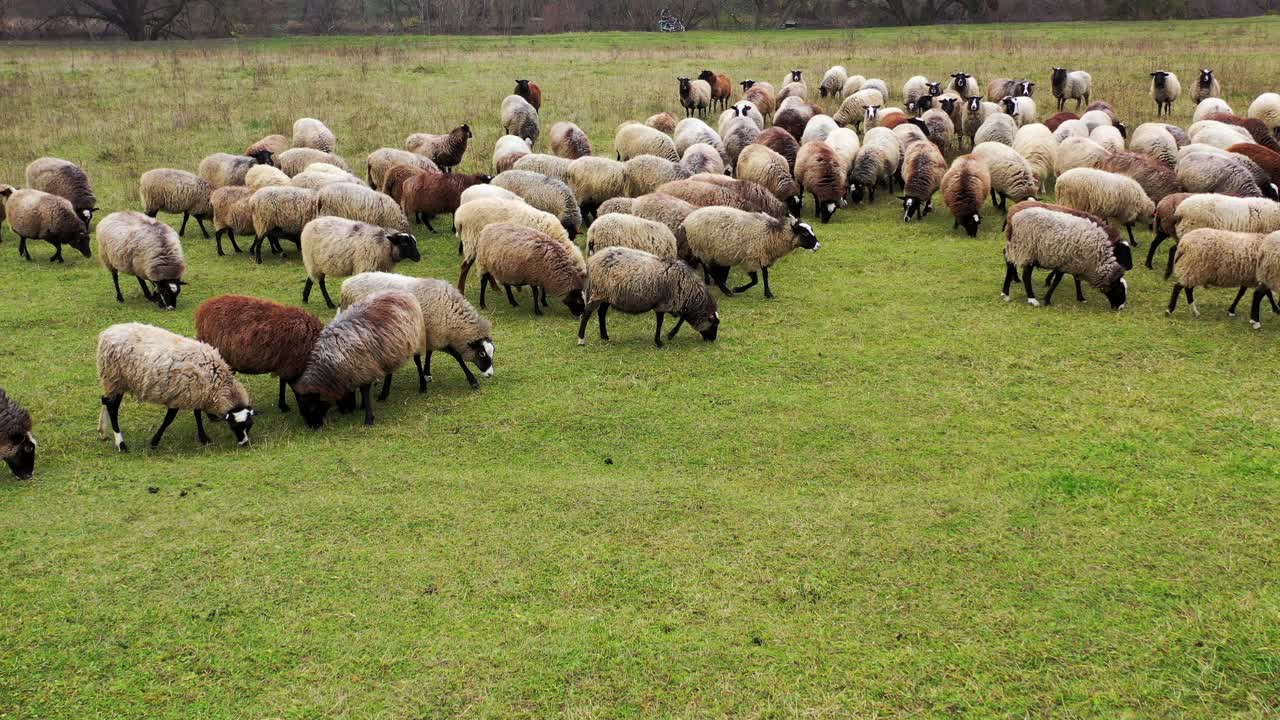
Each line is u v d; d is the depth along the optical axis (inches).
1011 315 514.6
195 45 2150.6
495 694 227.0
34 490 331.6
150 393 356.5
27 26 2881.4
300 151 757.9
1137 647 239.9
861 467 346.9
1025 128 788.0
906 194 722.8
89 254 641.0
